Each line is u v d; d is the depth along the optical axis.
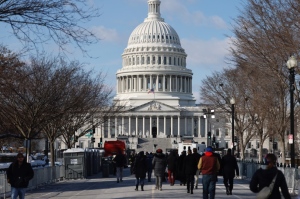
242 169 58.00
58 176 57.97
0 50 62.69
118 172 53.34
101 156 84.00
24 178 25.67
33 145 117.38
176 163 45.09
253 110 74.94
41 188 46.34
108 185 49.47
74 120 105.81
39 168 47.62
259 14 36.56
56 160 97.38
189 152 37.03
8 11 20.72
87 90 77.19
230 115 95.94
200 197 34.34
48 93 56.34
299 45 35.09
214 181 28.16
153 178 61.28
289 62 33.69
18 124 53.47
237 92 81.00
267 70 42.72
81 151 61.19
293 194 35.28
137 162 40.94
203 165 28.14
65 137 92.25
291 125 34.59
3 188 36.16
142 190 40.97
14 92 51.44
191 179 36.84
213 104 94.75
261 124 78.81
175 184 48.16
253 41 39.00
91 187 47.06
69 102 65.25
